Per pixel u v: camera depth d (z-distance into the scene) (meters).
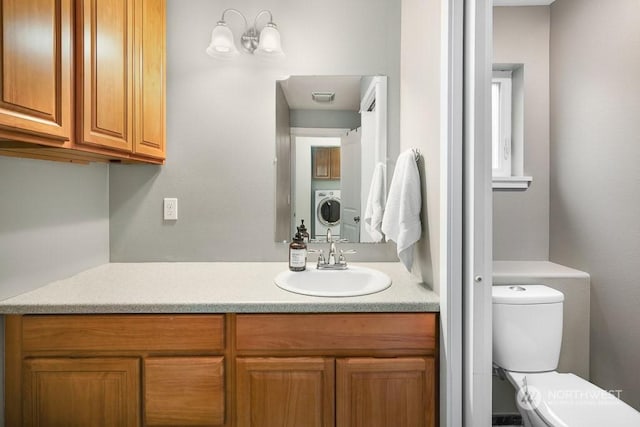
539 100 1.85
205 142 1.80
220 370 1.18
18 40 0.85
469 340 1.14
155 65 1.60
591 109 1.59
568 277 1.62
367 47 1.80
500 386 1.74
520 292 1.54
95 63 1.14
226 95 1.79
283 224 1.82
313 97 1.81
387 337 1.21
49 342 1.15
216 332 1.19
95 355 1.17
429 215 1.34
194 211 1.80
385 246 1.83
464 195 1.16
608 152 1.51
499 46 1.84
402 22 1.76
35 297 1.20
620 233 1.46
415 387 1.21
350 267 1.64
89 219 1.62
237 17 1.78
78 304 1.15
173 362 1.17
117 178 1.77
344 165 1.82
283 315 1.20
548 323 1.50
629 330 1.43
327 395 1.19
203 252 1.81
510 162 1.91
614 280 1.49
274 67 1.80
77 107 1.07
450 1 1.14
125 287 1.35
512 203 1.86
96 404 1.16
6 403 1.14
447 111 1.15
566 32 1.72
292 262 1.56
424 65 1.39
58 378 1.15
